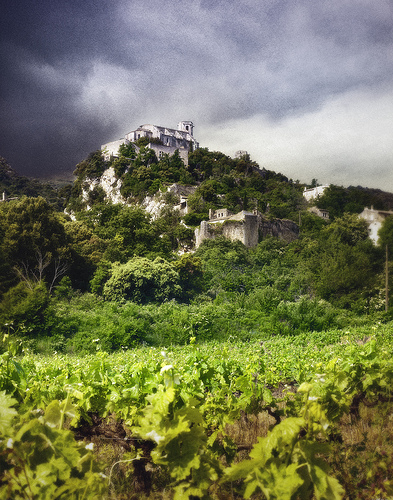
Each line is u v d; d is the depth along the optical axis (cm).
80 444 273
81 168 15800
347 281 6275
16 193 15812
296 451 265
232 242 9744
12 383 470
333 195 13100
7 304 3484
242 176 15775
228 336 3506
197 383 472
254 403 532
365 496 340
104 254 7538
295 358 1170
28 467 228
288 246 10150
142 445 425
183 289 6981
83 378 524
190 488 278
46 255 5884
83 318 3550
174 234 10912
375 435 480
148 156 15062
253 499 350
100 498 253
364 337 2695
